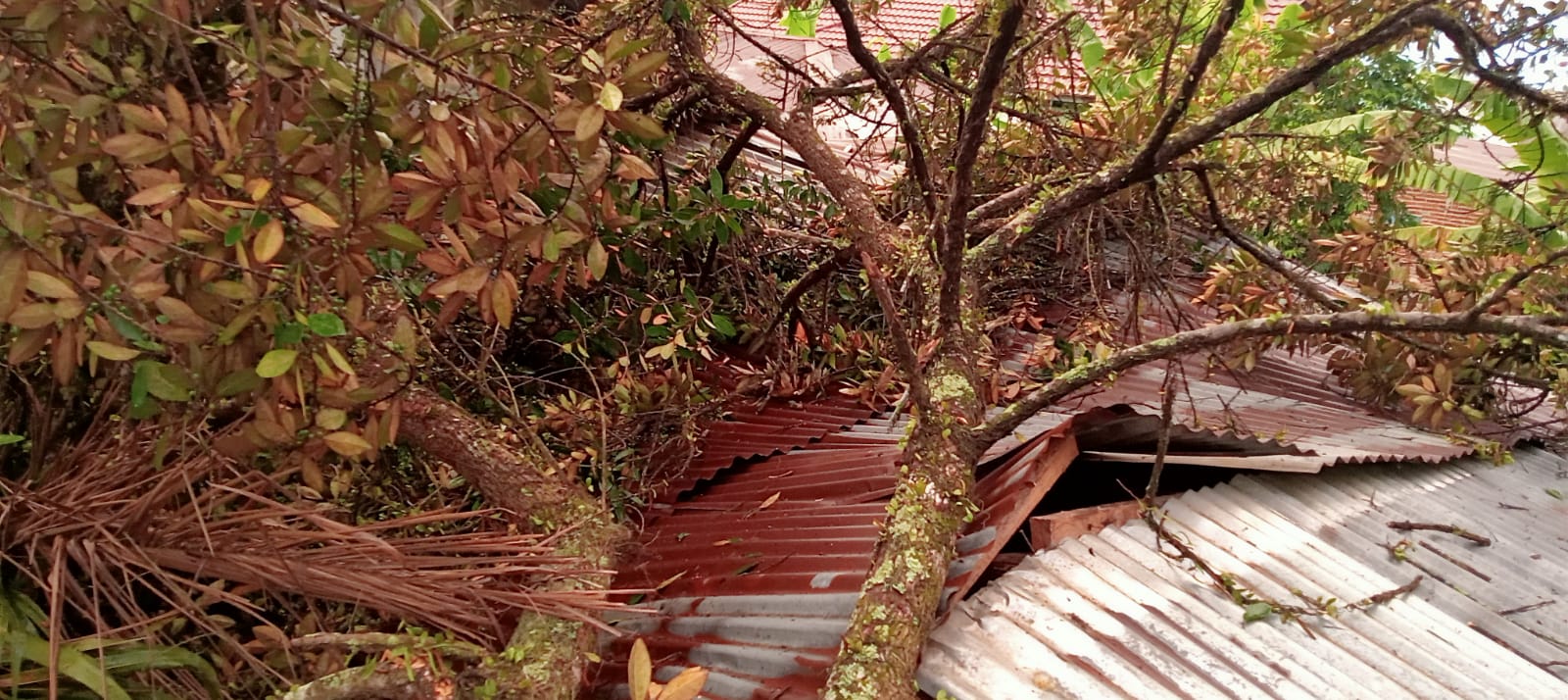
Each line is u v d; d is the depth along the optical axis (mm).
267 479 1932
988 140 4410
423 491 2865
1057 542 2307
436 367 3021
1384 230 3660
